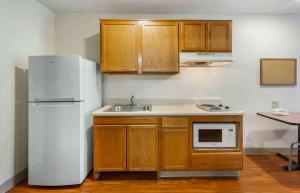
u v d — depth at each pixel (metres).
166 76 3.79
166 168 2.93
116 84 3.77
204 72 3.80
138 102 3.79
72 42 3.75
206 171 3.00
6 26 2.60
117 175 3.09
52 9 3.56
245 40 3.80
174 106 3.58
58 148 2.70
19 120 2.87
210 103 3.81
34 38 3.16
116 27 3.33
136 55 3.33
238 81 3.82
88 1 3.20
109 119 2.91
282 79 3.82
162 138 2.93
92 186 2.76
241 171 3.15
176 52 3.34
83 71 2.82
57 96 2.68
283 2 3.23
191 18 3.75
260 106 3.84
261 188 2.65
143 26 3.33
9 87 2.67
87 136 2.97
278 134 3.85
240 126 2.92
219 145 2.94
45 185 2.70
